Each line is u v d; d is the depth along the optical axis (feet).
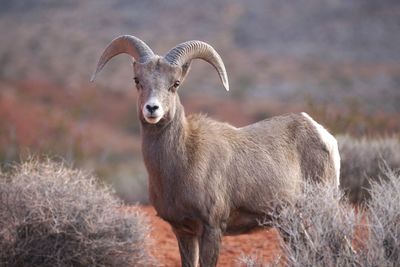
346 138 173.58
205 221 101.76
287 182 109.91
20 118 600.39
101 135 614.75
